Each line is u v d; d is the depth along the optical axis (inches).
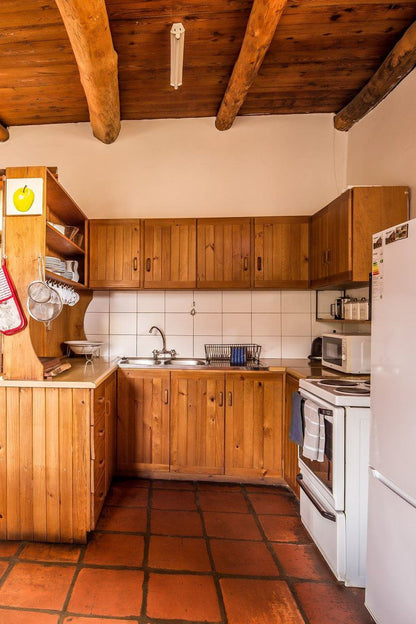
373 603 49.1
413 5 72.0
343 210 82.7
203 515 77.7
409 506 41.4
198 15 73.0
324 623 50.6
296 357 112.6
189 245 101.4
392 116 90.4
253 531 72.2
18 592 54.8
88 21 61.9
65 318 108.7
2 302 67.4
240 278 101.1
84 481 67.2
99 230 102.3
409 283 41.9
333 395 59.4
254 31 70.6
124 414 93.8
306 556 64.6
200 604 53.2
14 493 67.8
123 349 114.0
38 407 67.7
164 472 94.7
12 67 87.7
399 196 80.0
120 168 114.4
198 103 106.0
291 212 113.0
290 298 113.0
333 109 111.2
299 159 113.3
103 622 49.7
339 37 80.2
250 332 113.2
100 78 78.8
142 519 75.7
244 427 92.8
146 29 76.4
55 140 115.1
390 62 82.9
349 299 99.3
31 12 70.9
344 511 58.1
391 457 45.1
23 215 68.1
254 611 52.2
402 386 43.0
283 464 92.6
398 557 43.5
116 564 61.5
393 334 45.2
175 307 114.0
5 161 115.5
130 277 102.0
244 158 113.6
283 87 99.0
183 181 113.7
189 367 93.7
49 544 66.9
